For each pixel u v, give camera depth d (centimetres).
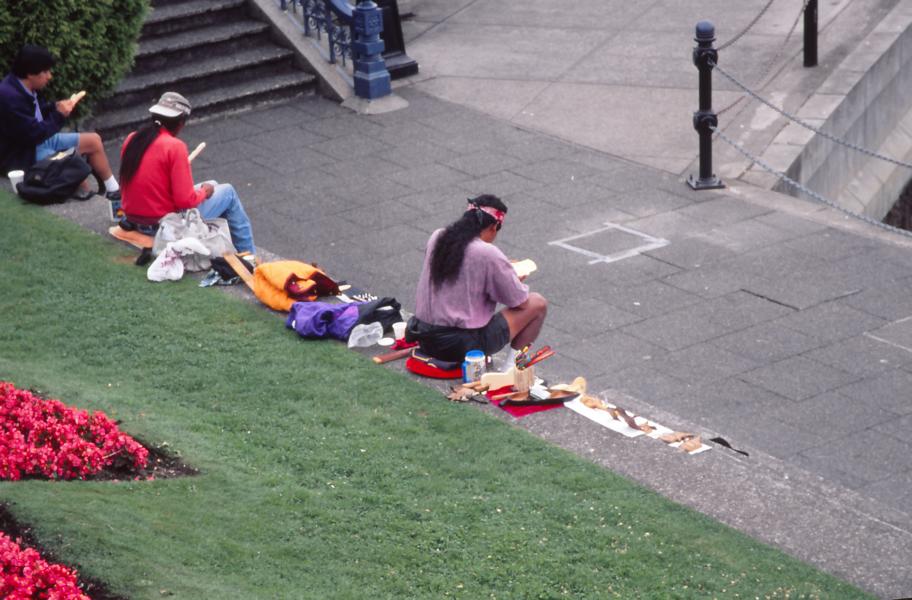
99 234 2078
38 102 2272
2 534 1077
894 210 3219
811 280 2158
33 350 1691
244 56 3047
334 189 2567
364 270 2223
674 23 3362
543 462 1401
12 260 1970
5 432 1311
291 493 1319
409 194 2536
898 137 3306
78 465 1290
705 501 1322
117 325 1767
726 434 1705
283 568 1174
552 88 3048
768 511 1303
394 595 1152
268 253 2061
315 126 2892
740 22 3325
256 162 2708
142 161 1969
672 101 2941
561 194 2528
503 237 2344
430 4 3616
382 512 1301
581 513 1298
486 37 3381
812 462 1638
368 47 2948
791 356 1911
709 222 2398
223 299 1850
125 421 1441
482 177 2611
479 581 1185
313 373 1627
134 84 2873
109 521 1166
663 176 2606
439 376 1603
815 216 2425
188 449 1402
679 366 1888
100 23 2533
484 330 1588
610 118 2881
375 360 1658
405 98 3027
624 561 1216
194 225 1944
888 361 1891
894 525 1329
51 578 1041
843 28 3262
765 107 2886
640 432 1464
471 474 1380
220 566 1152
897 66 3247
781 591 1166
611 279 2172
